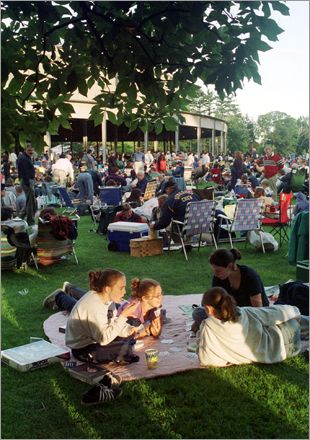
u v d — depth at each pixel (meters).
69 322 4.63
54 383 4.30
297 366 4.58
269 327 4.69
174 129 5.65
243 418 3.72
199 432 3.54
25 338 5.34
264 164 16.92
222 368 4.50
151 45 4.61
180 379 4.30
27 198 12.44
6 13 4.41
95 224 13.06
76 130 36.19
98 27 4.64
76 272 8.24
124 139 41.47
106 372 4.32
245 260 8.91
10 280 7.76
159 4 4.34
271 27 4.28
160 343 5.11
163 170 23.53
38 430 3.59
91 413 3.80
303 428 3.57
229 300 4.46
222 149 46.38
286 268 8.27
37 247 8.55
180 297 6.67
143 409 3.84
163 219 9.19
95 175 16.09
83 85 4.45
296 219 7.48
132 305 4.60
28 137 4.71
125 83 4.56
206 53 4.64
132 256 9.31
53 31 4.64
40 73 4.57
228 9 4.41
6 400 4.00
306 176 13.37
